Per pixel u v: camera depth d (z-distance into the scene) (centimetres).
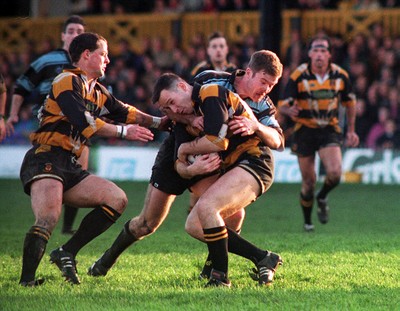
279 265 2680
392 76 7325
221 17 8944
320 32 7444
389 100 7044
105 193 2573
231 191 2433
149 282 2583
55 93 2512
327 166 4212
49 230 2486
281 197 5838
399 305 2212
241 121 2384
